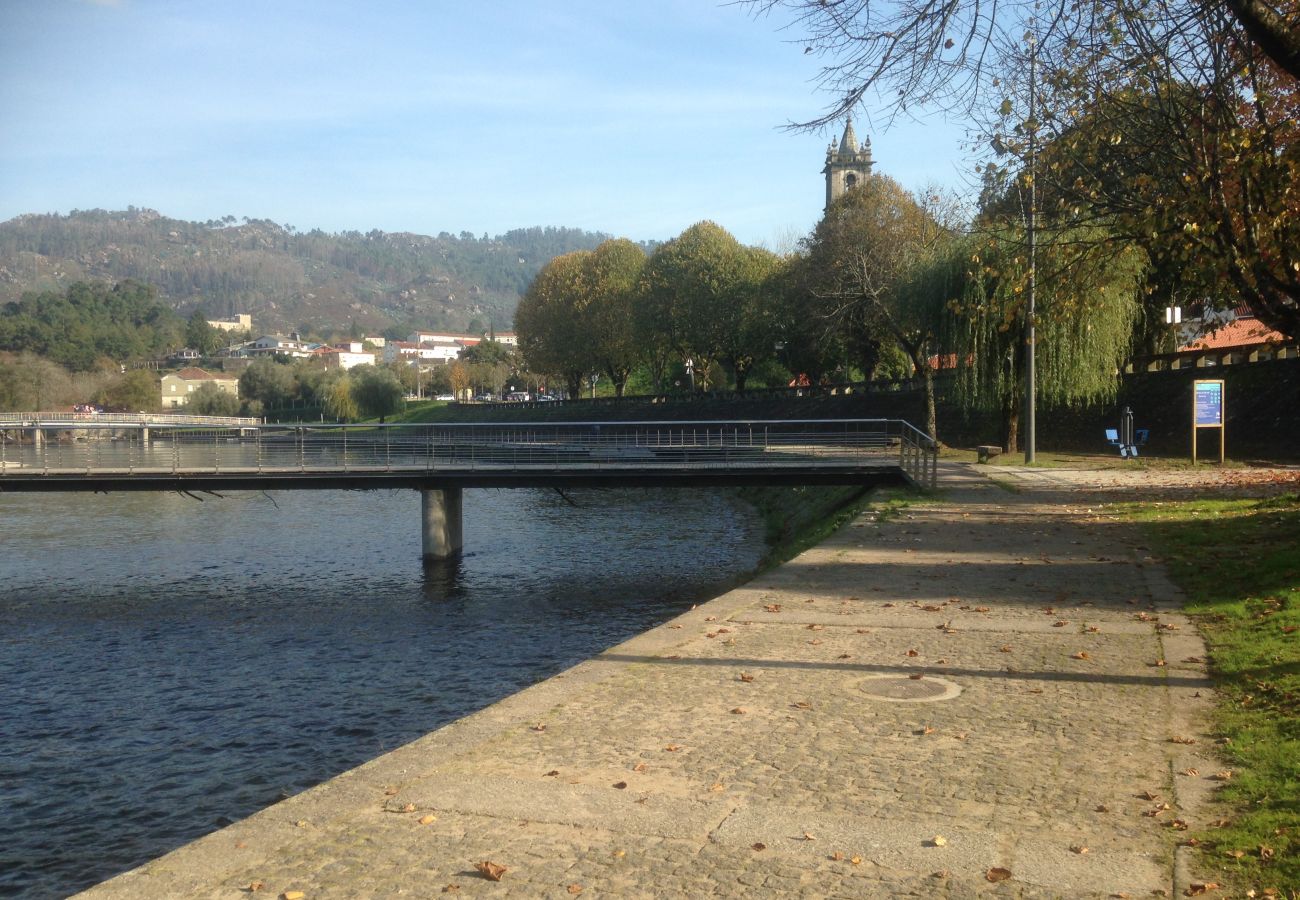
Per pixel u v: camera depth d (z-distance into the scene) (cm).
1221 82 1412
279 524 4738
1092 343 4000
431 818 632
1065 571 1560
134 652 2358
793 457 3672
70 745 1711
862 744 771
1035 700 882
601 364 9931
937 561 1695
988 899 518
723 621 1251
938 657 1048
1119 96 1517
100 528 4675
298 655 2289
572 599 2827
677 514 4778
